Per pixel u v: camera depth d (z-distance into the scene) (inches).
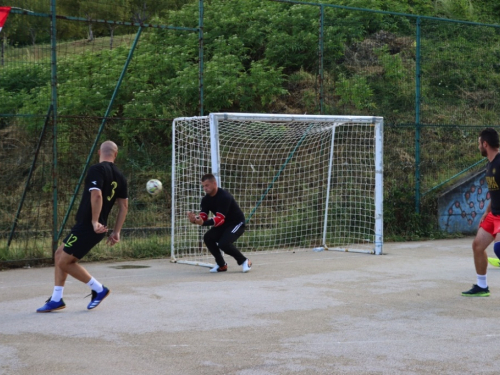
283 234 497.0
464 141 642.8
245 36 710.5
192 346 205.9
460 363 185.3
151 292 303.7
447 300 280.2
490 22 901.8
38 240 424.8
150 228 482.0
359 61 717.9
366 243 510.0
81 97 610.9
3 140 517.3
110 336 219.3
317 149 532.4
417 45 550.3
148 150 597.9
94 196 250.5
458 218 566.6
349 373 176.1
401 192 547.2
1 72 641.6
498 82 736.3
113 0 694.5
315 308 264.7
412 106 677.3
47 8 554.9
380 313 254.5
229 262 415.8
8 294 303.6
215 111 609.0
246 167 533.0
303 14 722.8
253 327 232.1
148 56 658.2
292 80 681.0
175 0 780.0
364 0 779.4
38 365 185.6
